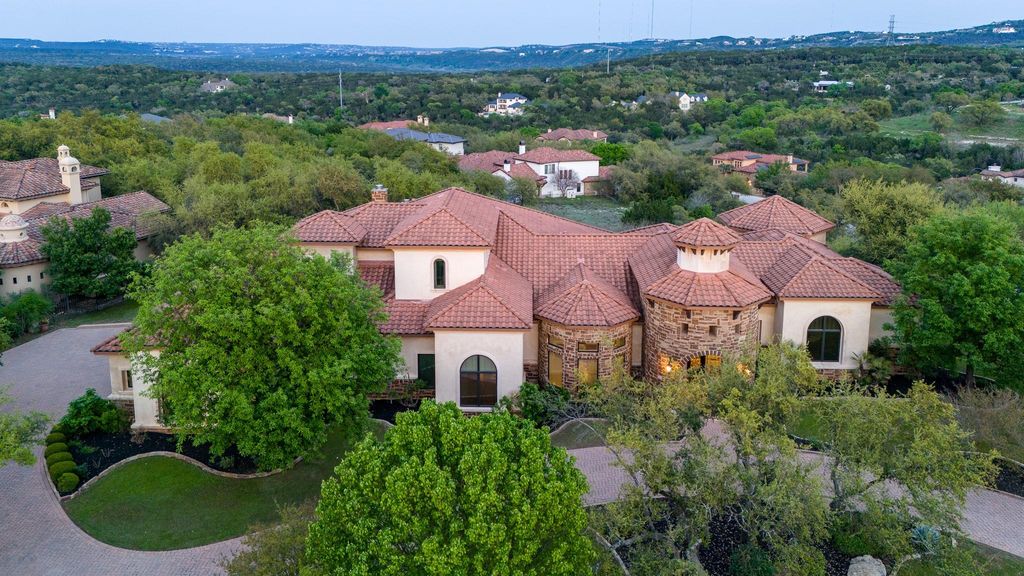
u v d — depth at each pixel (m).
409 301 35.38
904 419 23.42
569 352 33.38
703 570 20.61
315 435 26.33
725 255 33.09
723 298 31.98
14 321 44.53
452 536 16.58
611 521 21.56
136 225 56.91
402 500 16.73
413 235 34.84
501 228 40.66
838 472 23.36
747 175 102.94
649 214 76.06
